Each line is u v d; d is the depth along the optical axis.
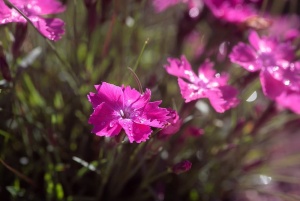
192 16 0.26
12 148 0.26
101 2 0.25
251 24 0.25
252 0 0.28
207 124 0.27
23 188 0.26
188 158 0.27
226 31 0.26
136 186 0.27
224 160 0.27
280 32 0.33
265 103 0.30
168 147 0.26
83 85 0.25
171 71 0.21
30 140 0.25
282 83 0.22
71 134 0.27
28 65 0.23
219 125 0.27
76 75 0.25
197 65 0.27
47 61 0.27
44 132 0.24
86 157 0.26
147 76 0.28
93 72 0.27
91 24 0.25
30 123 0.24
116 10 0.25
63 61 0.23
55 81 0.27
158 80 0.27
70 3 0.28
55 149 0.24
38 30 0.21
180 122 0.21
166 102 0.26
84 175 0.26
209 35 0.28
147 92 0.20
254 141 0.28
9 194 0.25
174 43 0.29
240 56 0.23
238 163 0.28
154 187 0.27
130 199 0.26
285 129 0.28
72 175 0.26
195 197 0.28
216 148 0.27
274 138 0.30
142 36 0.30
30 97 0.26
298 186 0.30
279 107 0.25
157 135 0.21
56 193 0.25
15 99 0.24
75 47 0.25
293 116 0.28
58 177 0.25
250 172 0.28
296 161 0.30
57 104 0.26
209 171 0.28
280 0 0.35
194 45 0.30
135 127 0.19
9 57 0.24
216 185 0.28
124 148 0.23
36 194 0.26
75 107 0.26
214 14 0.25
